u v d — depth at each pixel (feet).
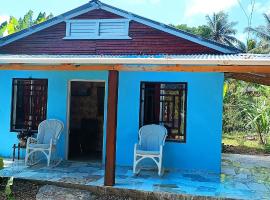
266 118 49.11
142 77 29.71
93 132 37.88
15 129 32.53
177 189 21.95
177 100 29.63
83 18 33.76
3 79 32.78
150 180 24.27
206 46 31.19
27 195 21.65
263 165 32.60
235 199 20.36
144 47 32.35
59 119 31.42
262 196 20.99
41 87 32.14
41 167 27.68
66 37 33.96
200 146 28.45
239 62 20.02
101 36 33.30
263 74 26.91
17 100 32.76
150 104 30.01
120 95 30.09
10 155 32.30
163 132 27.68
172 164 28.86
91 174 25.50
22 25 51.65
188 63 20.65
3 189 22.53
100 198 21.61
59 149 31.24
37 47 34.58
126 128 29.94
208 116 28.37
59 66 23.85
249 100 53.21
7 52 35.19
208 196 20.66
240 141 52.54
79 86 38.42
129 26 32.78
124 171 27.12
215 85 28.27
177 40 31.76
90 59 22.04
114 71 23.02
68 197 21.33
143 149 27.53
